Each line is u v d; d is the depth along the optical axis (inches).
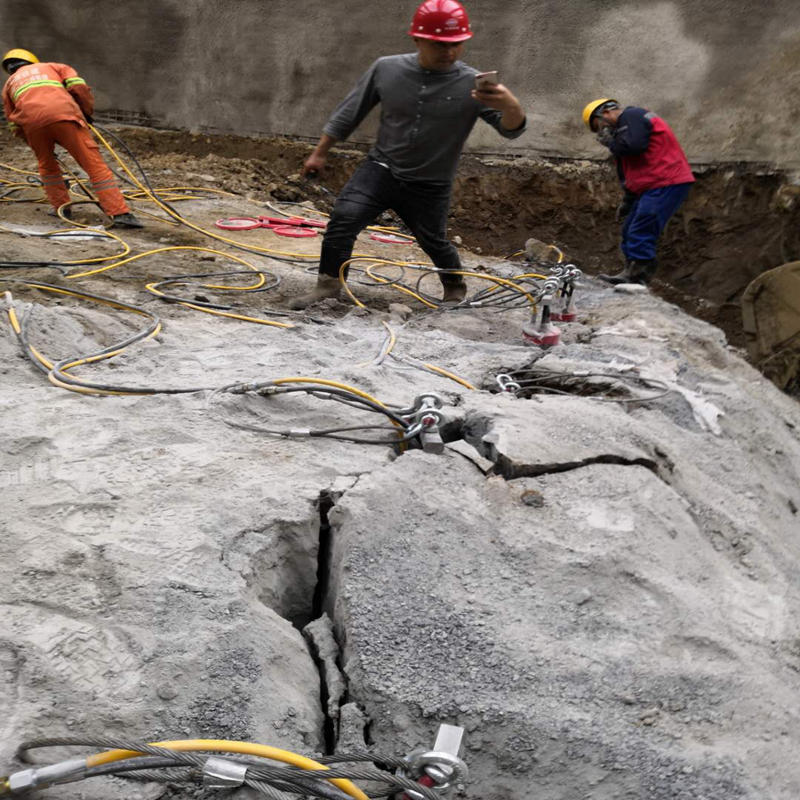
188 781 70.7
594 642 95.3
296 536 108.0
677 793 79.0
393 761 73.3
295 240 312.0
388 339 181.8
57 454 116.6
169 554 96.4
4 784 68.3
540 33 415.5
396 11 431.2
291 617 109.7
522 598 100.0
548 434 136.0
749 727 86.6
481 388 168.1
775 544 137.3
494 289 245.9
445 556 104.7
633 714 86.8
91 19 479.8
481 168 437.4
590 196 420.8
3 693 77.9
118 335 174.7
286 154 457.1
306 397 142.6
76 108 281.6
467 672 89.7
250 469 117.7
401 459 122.1
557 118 425.1
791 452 192.2
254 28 456.1
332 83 453.1
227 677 83.5
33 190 335.3
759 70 384.5
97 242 267.4
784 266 330.0
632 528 114.0
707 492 143.9
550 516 115.1
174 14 467.2
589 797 80.4
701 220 407.2
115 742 69.2
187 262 254.2
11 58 289.0
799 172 381.4
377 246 330.3
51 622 85.8
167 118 488.1
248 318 195.9
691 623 100.2
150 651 84.0
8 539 97.3
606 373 177.5
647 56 402.6
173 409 133.6
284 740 80.7
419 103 203.2
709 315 401.4
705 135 400.8
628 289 274.7
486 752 84.1
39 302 186.9
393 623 94.7
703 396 183.0
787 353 336.8
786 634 106.9
